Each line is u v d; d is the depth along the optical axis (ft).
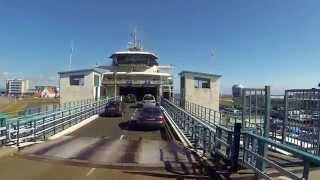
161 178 43.80
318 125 51.29
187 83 191.11
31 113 90.22
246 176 43.75
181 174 45.83
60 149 62.64
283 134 58.29
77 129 97.66
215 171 46.83
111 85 228.84
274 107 62.49
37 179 42.14
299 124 56.03
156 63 239.50
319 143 50.96
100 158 54.80
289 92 58.03
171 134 90.58
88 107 130.31
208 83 195.00
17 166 49.21
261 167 38.75
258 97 61.98
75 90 204.13
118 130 97.60
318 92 51.67
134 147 66.90
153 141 75.97
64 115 97.96
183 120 95.40
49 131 83.51
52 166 49.44
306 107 54.34
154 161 53.31
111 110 137.08
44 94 474.90
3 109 260.01
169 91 232.73
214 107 193.47
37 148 63.16
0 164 50.47
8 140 63.57
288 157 54.24
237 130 47.11
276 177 39.04
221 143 53.83
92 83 202.28
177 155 58.80
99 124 110.93
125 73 228.84
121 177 43.96
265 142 37.24
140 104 201.98
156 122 98.53
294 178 29.35
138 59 233.35
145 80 229.45
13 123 65.77
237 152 46.98
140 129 99.71
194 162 52.85
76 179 42.52
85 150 62.03
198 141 68.90
